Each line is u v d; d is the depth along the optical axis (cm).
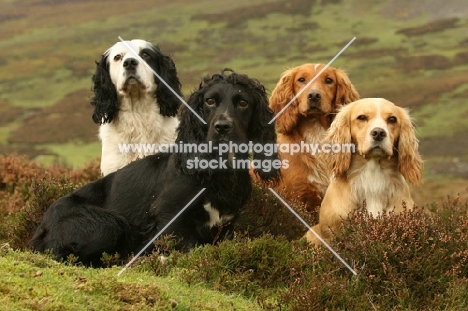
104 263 698
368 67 5106
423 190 2333
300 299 585
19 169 1284
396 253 638
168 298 561
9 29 7794
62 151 3531
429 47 5672
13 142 3794
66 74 5619
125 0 8700
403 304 599
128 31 7031
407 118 762
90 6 8669
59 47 6650
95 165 1316
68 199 760
